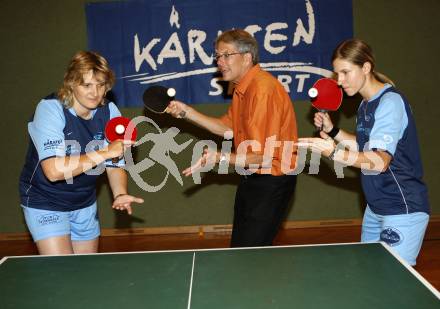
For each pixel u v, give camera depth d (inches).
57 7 154.7
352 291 56.3
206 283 60.2
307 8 153.6
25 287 61.1
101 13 154.6
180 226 164.9
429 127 162.1
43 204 85.0
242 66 91.6
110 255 71.5
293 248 71.6
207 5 153.8
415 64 158.7
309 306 52.9
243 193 94.0
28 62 157.2
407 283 57.9
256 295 56.2
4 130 160.4
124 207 82.4
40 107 82.0
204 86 157.1
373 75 78.7
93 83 78.2
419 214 77.3
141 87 157.2
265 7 153.5
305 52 155.3
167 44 155.6
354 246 71.3
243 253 70.3
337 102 90.9
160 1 154.0
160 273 64.0
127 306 54.7
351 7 154.7
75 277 63.6
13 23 155.3
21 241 163.2
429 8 156.6
